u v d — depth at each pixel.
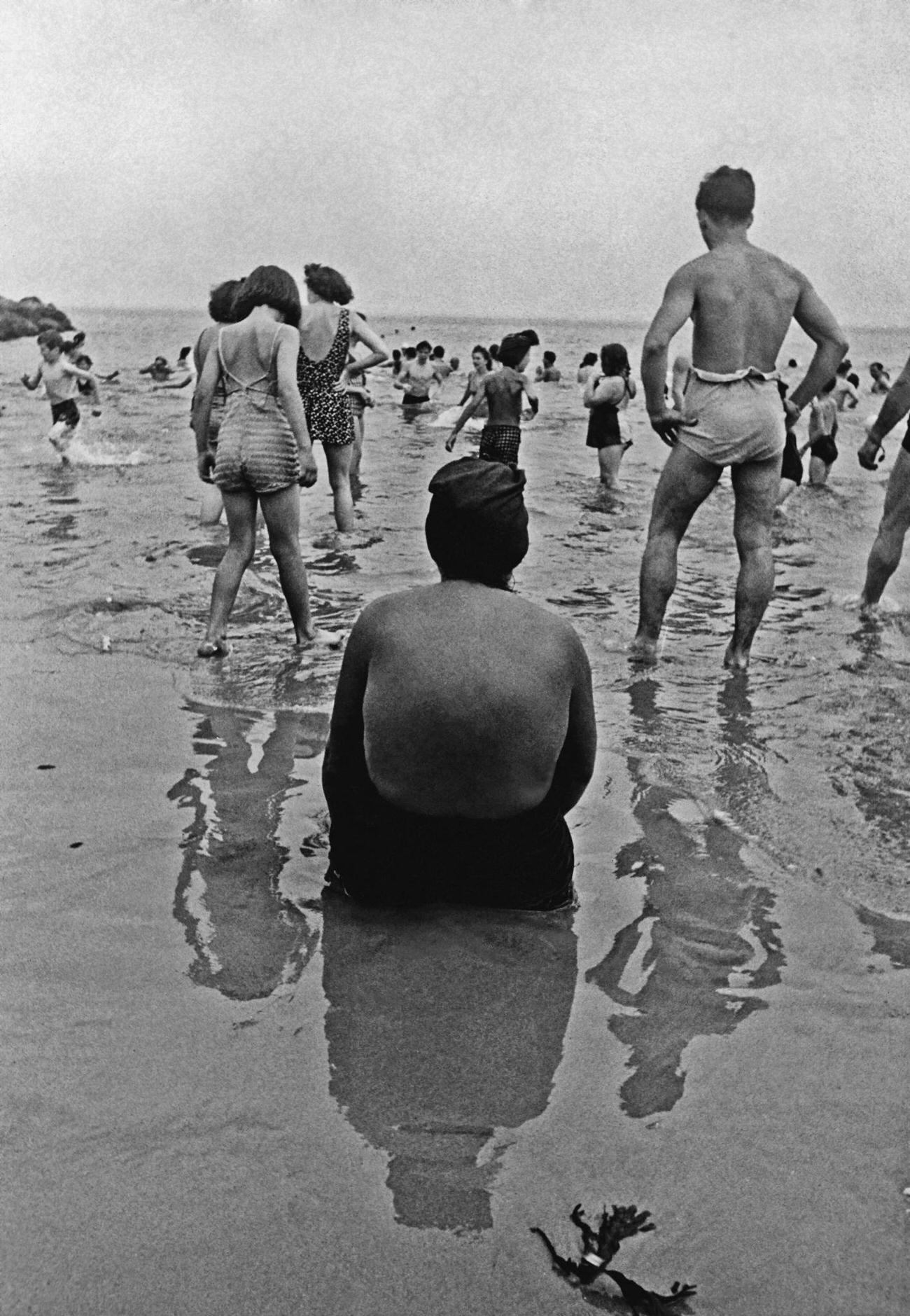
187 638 6.01
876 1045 2.70
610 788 4.20
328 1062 2.60
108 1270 2.01
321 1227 2.12
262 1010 2.79
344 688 3.27
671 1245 2.10
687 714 5.04
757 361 5.62
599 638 6.24
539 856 3.28
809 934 3.21
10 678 5.29
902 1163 2.31
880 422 6.60
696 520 10.49
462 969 3.01
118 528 8.97
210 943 3.09
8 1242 2.06
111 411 20.27
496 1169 2.28
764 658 5.93
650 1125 2.42
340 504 8.98
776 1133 2.40
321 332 8.59
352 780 3.29
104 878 3.42
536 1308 1.96
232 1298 1.96
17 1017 2.73
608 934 3.21
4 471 12.41
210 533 8.84
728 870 3.60
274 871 3.50
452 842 3.25
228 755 4.41
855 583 7.75
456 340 84.31
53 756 4.35
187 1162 2.27
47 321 77.69
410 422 19.56
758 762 4.48
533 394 10.76
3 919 3.17
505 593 3.29
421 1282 2.00
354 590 7.21
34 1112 2.40
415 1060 2.62
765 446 5.57
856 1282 2.03
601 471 12.18
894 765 4.48
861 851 3.73
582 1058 2.64
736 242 5.69
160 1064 2.57
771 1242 2.11
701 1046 2.70
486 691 3.09
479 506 3.23
